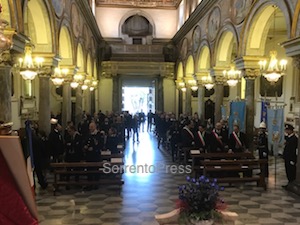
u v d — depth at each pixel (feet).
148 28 95.35
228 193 28.37
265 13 33.71
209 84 57.21
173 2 94.63
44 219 22.09
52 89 67.92
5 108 23.70
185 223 12.98
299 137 27.66
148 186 30.71
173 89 90.58
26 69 26.58
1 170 4.60
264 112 53.26
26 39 25.44
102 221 21.75
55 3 36.47
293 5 26.91
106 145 34.71
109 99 90.63
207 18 53.36
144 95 103.71
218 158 34.09
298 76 47.91
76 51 50.31
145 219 22.11
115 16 94.43
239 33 38.63
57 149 34.22
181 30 74.28
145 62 85.35
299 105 45.34
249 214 23.04
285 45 27.22
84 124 45.88
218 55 48.03
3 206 4.55
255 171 37.27
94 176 30.30
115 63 84.74
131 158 44.96
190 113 73.26
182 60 77.92
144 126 93.40
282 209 24.13
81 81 56.85
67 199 26.55
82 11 55.98
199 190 13.05
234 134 34.58
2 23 13.14
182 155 42.45
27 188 4.75
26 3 27.09
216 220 12.94
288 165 30.04
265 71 32.45
